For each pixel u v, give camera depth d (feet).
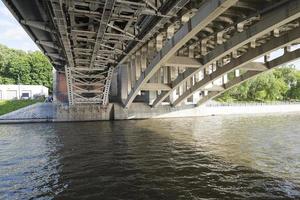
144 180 48.11
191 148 76.69
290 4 51.80
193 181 46.88
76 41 86.74
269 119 162.61
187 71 111.55
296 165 56.65
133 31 83.92
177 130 117.91
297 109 245.45
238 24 67.10
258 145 79.56
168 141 89.66
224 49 74.95
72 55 102.89
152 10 62.49
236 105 216.95
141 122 153.99
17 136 104.99
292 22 70.54
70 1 60.23
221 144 82.48
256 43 87.45
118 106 170.19
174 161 61.16
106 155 69.00
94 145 83.51
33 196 42.47
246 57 86.74
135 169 55.26
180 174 51.01
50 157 68.49
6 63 324.39
